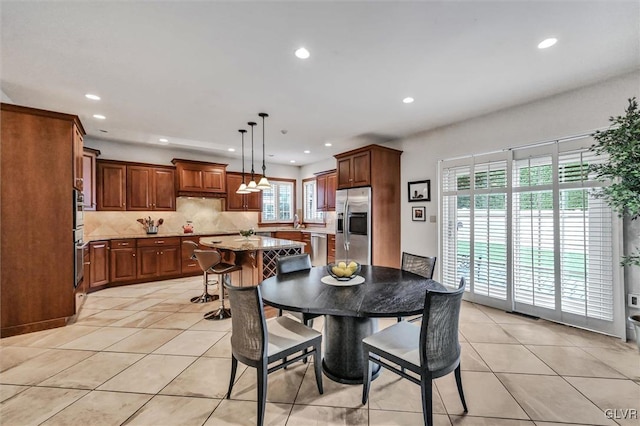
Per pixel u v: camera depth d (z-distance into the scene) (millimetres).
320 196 6715
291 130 4379
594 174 2863
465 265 3961
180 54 2295
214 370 2281
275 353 1759
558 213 3127
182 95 3086
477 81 2768
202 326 3156
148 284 4996
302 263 2896
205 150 5840
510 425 1693
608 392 1981
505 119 3502
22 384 2084
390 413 1796
